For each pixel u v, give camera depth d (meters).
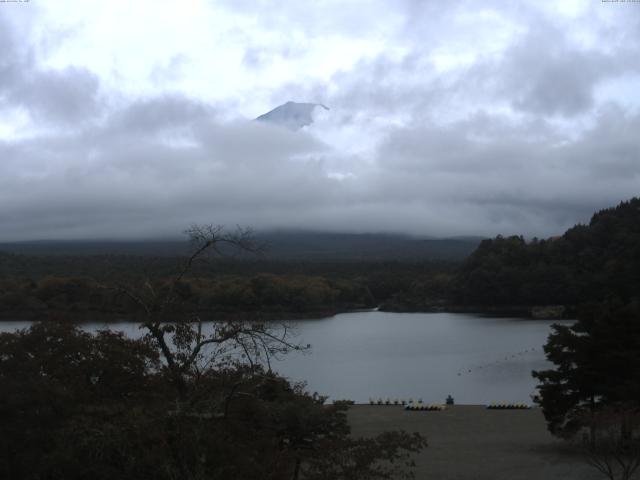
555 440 46.75
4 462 23.09
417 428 53.09
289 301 184.50
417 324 185.88
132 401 23.88
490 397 78.31
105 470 20.47
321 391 84.62
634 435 40.22
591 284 195.62
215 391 22.83
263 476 20.75
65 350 26.58
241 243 25.02
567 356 43.44
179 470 19.36
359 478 23.50
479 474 38.03
